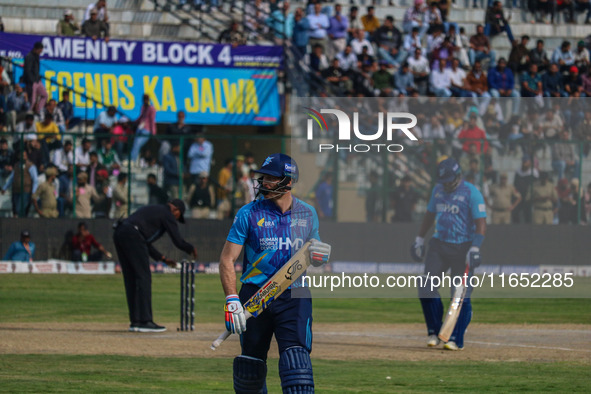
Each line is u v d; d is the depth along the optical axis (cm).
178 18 9438
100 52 8581
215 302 6072
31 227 7488
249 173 8044
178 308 5750
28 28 9000
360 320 5375
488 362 3650
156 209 4497
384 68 9125
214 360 3644
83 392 2892
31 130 7869
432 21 9712
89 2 9244
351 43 9350
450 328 3944
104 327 4731
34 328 4644
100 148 7694
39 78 8075
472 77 9375
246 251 2375
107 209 7681
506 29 10356
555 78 9612
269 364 3650
